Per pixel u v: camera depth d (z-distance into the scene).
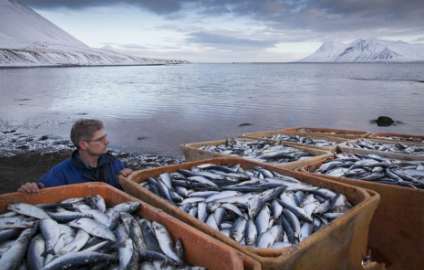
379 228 3.17
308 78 67.94
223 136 13.38
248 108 21.67
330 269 1.97
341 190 2.72
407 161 4.30
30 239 1.78
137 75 86.62
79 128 2.90
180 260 1.65
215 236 1.84
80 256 1.59
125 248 1.68
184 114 19.31
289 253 1.60
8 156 9.62
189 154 5.12
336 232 1.94
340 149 5.08
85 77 70.75
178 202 2.66
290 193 2.67
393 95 29.27
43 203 2.38
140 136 13.35
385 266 3.11
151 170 3.20
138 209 2.14
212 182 2.99
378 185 3.11
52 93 33.56
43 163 9.02
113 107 22.72
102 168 3.11
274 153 4.75
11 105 23.64
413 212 2.92
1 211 2.21
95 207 2.28
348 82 51.34
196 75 89.56
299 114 18.92
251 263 1.44
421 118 16.97
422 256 2.91
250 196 2.57
